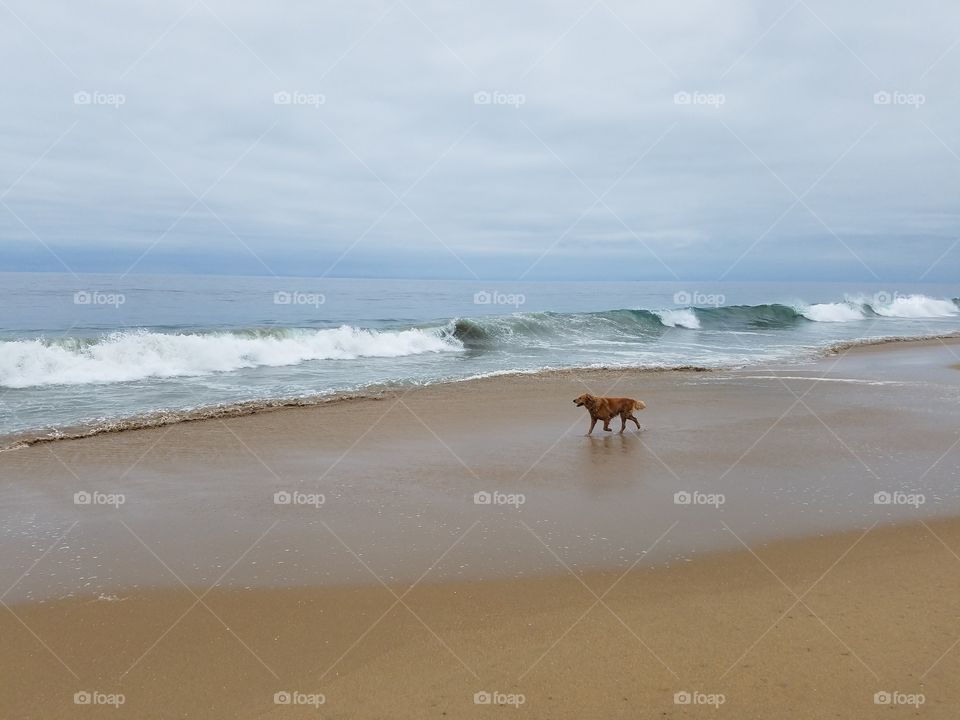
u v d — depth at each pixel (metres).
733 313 42.78
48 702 4.03
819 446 10.46
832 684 4.09
